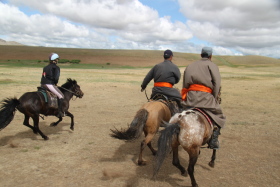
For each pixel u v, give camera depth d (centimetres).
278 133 822
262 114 1137
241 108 1288
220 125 471
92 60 8675
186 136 421
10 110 626
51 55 709
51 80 710
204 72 465
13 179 471
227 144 709
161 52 12400
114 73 4150
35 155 595
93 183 463
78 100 1448
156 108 537
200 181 485
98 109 1207
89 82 2442
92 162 562
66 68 5244
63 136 754
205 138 446
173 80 600
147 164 559
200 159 598
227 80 3109
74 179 477
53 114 740
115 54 10694
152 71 609
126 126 894
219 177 505
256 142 729
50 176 488
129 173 510
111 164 553
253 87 2325
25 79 2462
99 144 689
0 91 1594
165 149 411
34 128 717
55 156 592
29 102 661
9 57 8325
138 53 11438
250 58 12925
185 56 12225
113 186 455
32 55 9100
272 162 585
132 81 2734
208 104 462
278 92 1956
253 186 470
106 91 1861
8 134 761
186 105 486
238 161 589
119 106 1302
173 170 534
